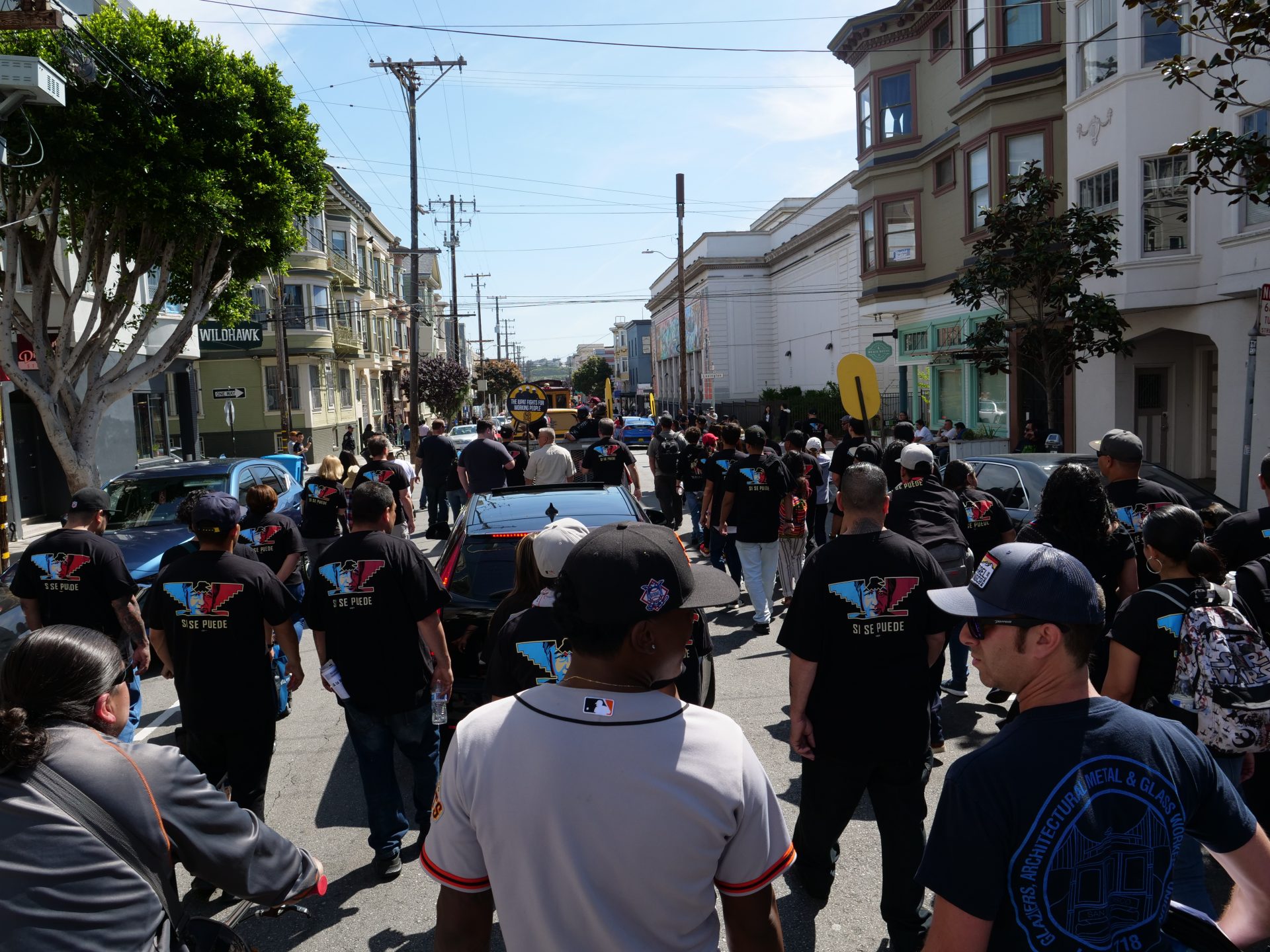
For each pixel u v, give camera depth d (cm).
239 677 404
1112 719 171
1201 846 294
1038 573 176
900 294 2361
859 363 1038
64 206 1414
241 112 1370
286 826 484
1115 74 1533
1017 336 1792
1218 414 1425
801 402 3447
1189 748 174
